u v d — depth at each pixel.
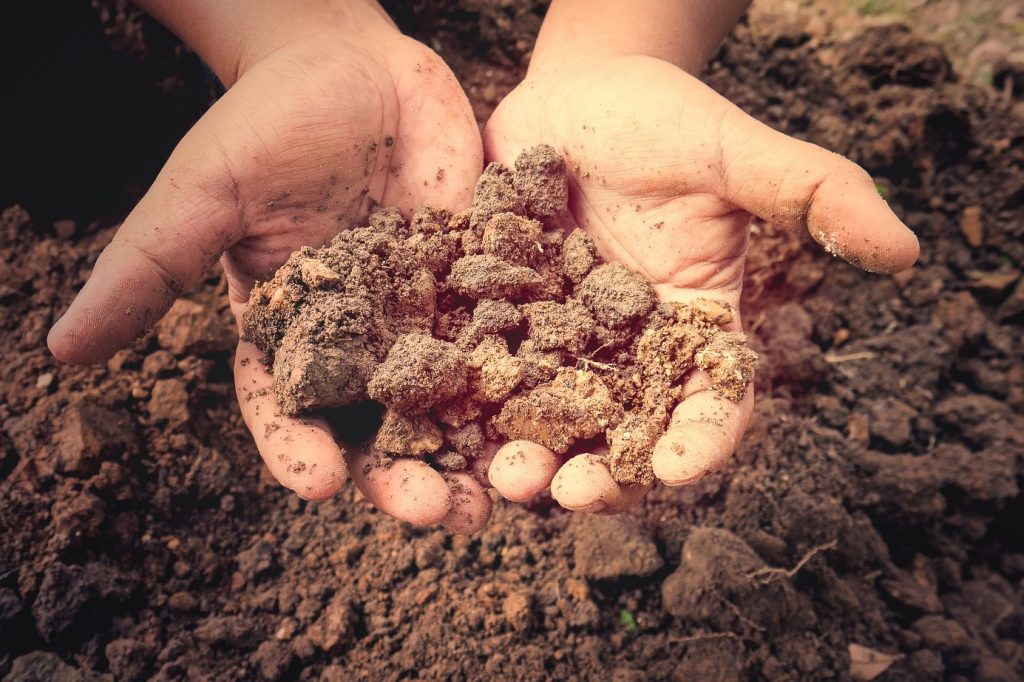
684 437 0.24
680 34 0.34
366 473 0.26
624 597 0.32
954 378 0.41
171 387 0.34
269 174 0.28
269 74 0.28
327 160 0.29
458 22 0.44
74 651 0.29
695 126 0.26
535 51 0.36
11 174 0.39
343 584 0.32
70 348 0.25
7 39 0.37
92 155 0.41
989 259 0.43
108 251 0.25
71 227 0.39
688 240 0.28
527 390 0.27
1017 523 0.37
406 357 0.26
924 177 0.44
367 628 0.31
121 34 0.39
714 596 0.30
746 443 0.36
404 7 0.43
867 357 0.39
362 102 0.30
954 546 0.35
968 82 0.48
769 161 0.25
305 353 0.25
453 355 0.26
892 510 0.34
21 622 0.28
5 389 0.34
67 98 0.39
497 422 0.27
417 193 0.32
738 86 0.46
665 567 0.32
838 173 0.24
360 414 0.27
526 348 0.28
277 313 0.26
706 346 0.26
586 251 0.30
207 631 0.30
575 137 0.30
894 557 0.35
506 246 0.29
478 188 0.31
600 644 0.30
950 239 0.43
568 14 0.34
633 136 0.28
